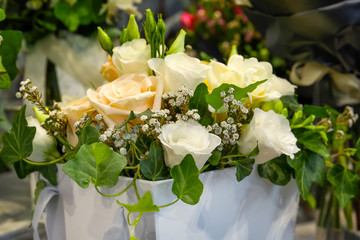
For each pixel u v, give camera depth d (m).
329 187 0.95
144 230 0.67
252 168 0.70
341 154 0.81
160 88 0.66
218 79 0.69
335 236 0.96
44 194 0.75
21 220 1.06
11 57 0.81
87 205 0.72
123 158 0.65
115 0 1.19
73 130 0.71
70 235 0.75
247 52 1.27
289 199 0.80
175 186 0.63
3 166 0.82
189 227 0.68
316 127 0.75
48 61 1.22
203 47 1.42
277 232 0.79
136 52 0.71
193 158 0.63
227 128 0.66
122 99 0.65
